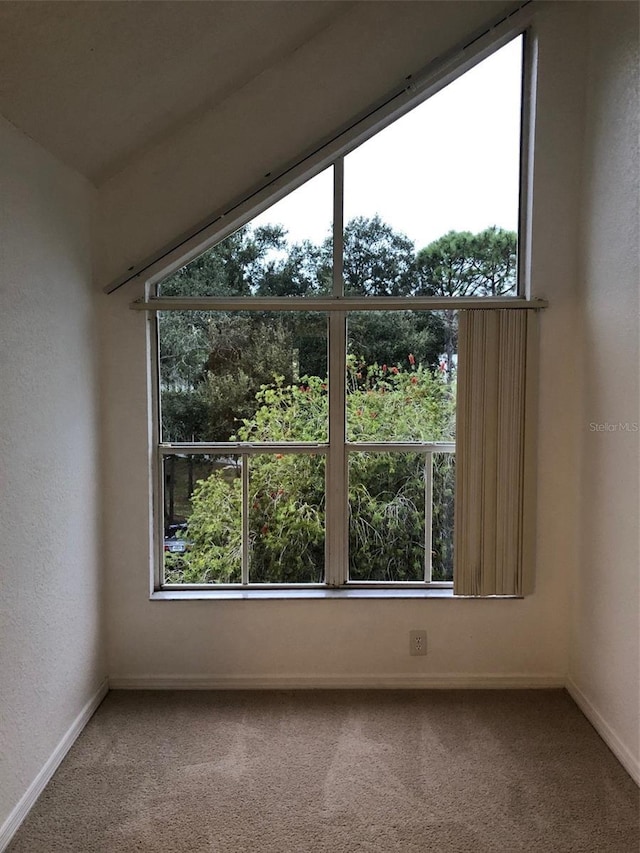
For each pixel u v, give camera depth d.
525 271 2.84
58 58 1.85
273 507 2.95
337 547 2.95
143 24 1.95
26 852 1.91
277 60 2.72
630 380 2.32
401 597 2.88
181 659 2.92
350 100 2.74
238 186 2.78
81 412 2.58
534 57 2.75
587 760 2.38
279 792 2.19
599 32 2.59
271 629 2.91
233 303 2.82
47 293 2.24
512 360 2.80
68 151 2.34
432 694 2.87
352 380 2.90
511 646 2.92
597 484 2.60
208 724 2.62
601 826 2.03
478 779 2.26
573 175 2.77
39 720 2.17
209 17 2.12
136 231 2.78
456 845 1.94
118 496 2.87
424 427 2.91
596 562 2.61
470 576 2.86
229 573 2.98
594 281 2.62
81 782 2.24
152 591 2.93
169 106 2.52
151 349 2.88
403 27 2.71
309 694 2.87
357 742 2.49
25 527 2.05
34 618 2.12
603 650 2.53
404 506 2.95
